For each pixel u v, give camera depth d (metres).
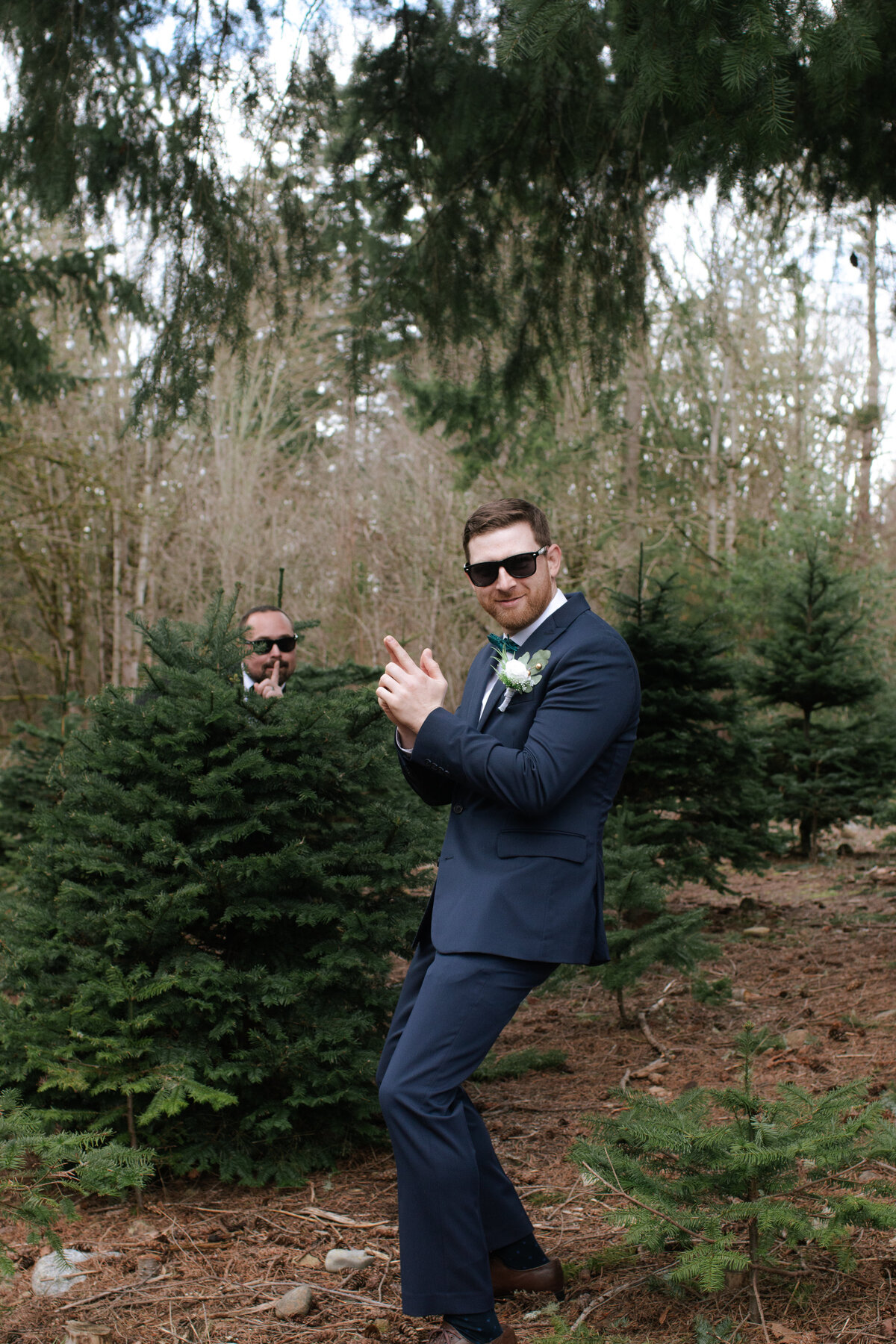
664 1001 5.34
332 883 3.61
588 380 7.39
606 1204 3.08
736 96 4.05
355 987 3.66
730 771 7.08
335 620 17.64
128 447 17.39
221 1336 2.48
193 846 3.54
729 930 7.05
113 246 10.34
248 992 3.48
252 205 6.15
